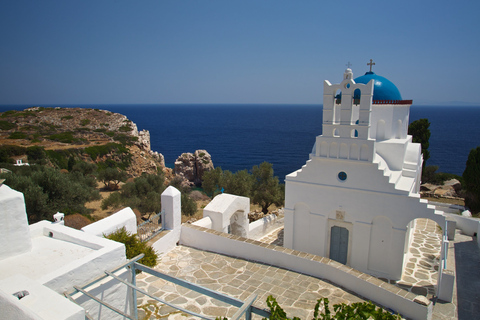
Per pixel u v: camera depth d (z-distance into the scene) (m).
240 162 103.06
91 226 11.95
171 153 121.06
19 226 8.35
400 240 15.46
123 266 8.17
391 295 10.46
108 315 8.03
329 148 16.52
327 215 17.12
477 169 27.14
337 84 15.94
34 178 26.36
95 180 43.44
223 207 17.06
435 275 15.80
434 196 35.28
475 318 11.92
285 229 18.41
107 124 85.88
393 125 18.83
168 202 14.58
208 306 10.32
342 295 11.20
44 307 5.29
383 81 18.67
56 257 8.34
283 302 10.72
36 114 90.44
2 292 5.22
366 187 15.90
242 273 12.61
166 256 14.04
